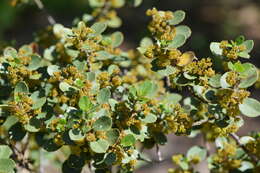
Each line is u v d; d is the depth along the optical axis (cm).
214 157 88
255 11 334
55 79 80
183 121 79
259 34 307
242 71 75
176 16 82
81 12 301
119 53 93
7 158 74
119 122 77
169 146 208
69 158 82
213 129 84
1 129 90
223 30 307
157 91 87
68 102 80
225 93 77
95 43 82
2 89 84
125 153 76
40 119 77
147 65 95
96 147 73
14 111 76
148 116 77
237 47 77
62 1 302
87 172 97
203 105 83
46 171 126
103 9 109
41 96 79
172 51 77
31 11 295
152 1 326
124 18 306
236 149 85
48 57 92
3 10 284
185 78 78
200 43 290
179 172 90
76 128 73
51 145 79
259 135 84
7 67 80
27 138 95
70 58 92
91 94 77
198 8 329
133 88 77
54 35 101
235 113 76
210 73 77
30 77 80
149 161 85
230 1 343
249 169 85
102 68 91
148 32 97
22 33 285
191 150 90
